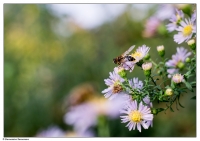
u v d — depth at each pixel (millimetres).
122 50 723
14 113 679
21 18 808
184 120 583
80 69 705
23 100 683
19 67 746
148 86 257
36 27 793
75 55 722
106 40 748
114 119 568
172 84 259
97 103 510
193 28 277
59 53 773
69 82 694
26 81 715
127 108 257
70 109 558
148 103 257
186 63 299
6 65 738
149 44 641
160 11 395
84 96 530
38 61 760
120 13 757
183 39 279
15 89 706
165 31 432
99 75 686
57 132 504
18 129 666
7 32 797
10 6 812
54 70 715
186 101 583
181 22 282
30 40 782
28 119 663
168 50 587
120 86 260
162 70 283
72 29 793
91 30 783
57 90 687
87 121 504
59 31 801
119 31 750
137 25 737
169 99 256
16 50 771
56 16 800
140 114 251
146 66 263
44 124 657
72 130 587
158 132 578
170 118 590
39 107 664
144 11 712
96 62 713
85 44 757
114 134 564
